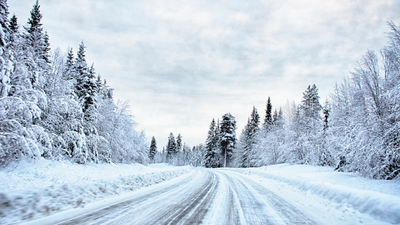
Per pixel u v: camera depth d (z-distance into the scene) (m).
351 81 15.87
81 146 19.19
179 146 86.81
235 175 18.75
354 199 6.12
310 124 28.55
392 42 12.57
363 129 13.58
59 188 5.54
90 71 23.34
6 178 9.48
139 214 4.62
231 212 5.11
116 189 7.48
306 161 28.00
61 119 19.34
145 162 38.03
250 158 41.47
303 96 31.91
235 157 47.41
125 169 22.48
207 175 17.72
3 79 11.48
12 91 13.45
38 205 4.52
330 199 7.13
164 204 5.74
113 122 26.56
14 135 11.61
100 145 23.33
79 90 22.72
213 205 5.84
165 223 4.05
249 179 14.98
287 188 10.50
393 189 9.29
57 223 3.79
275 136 34.81
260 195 7.96
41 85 16.48
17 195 4.40
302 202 6.91
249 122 45.81
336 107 20.59
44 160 15.35
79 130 19.91
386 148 12.16
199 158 66.50
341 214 5.38
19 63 13.74
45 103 15.04
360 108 14.25
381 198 5.39
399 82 11.59
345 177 13.34
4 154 11.24
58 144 18.73
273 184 12.16
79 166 17.55
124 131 28.67
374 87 13.75
